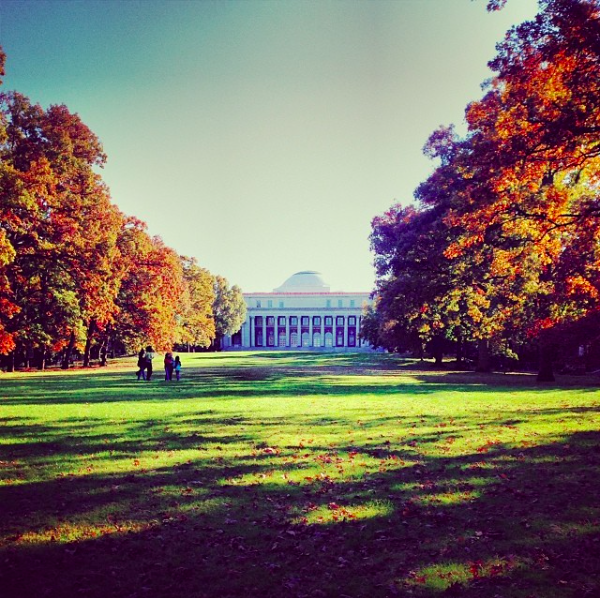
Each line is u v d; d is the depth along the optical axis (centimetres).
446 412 1600
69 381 3145
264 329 14250
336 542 623
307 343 14300
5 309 2712
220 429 1341
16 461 1012
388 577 538
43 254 3312
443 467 934
